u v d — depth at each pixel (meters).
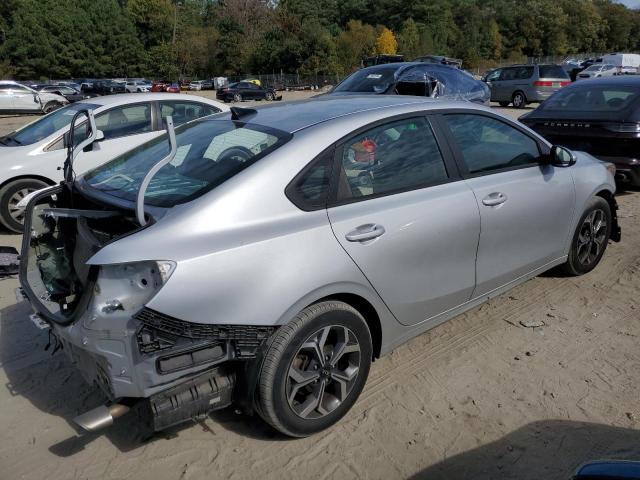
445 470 2.79
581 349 3.87
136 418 3.19
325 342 2.95
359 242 2.97
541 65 22.09
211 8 90.94
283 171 2.87
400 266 3.18
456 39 86.94
